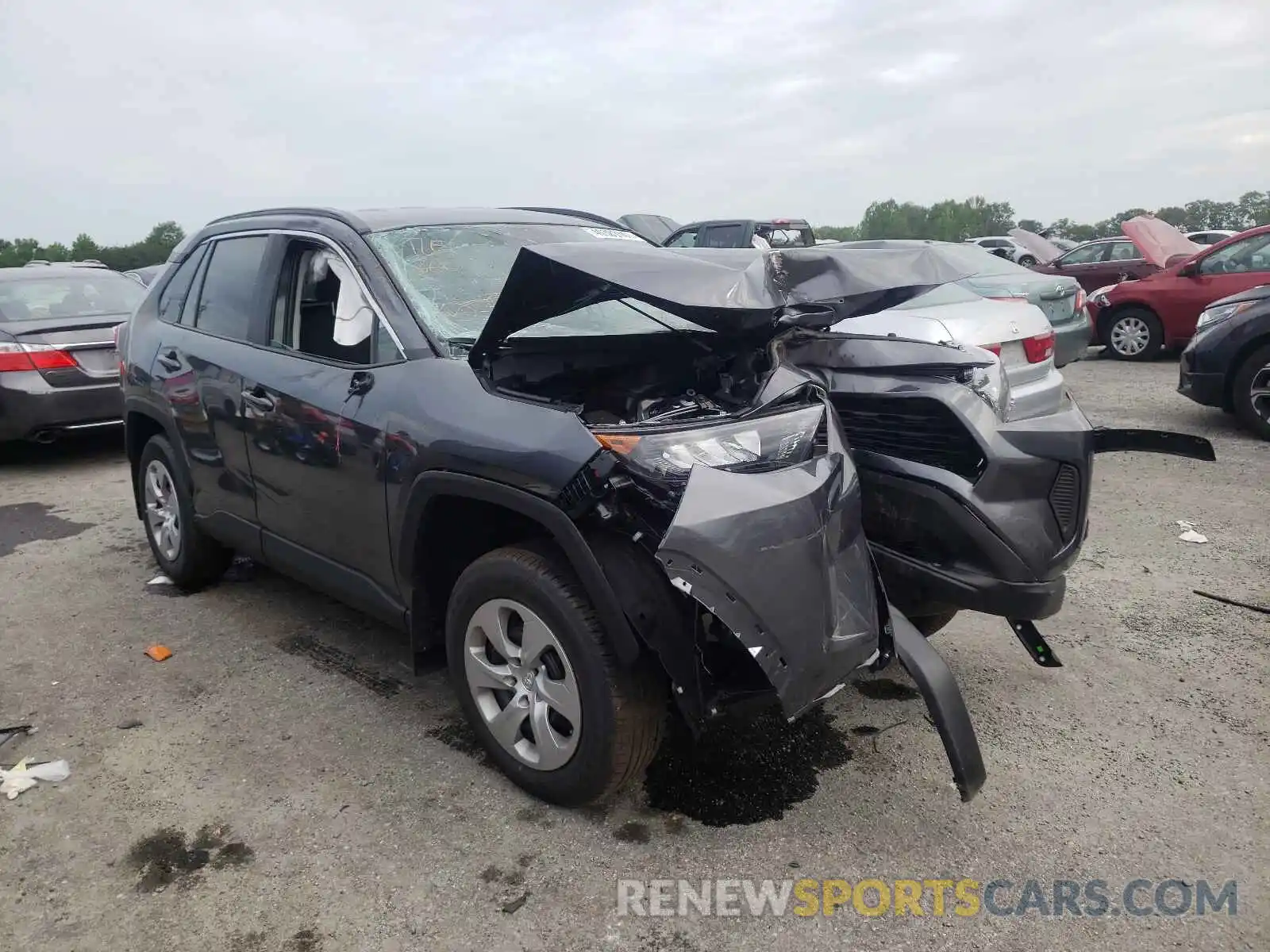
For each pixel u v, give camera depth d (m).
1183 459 7.17
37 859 2.72
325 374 3.43
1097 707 3.58
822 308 3.17
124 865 2.70
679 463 2.56
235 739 3.37
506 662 3.01
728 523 2.43
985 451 3.22
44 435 7.25
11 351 7.07
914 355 3.48
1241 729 3.41
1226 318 7.86
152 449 4.71
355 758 3.24
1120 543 5.39
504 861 2.70
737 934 2.43
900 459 3.38
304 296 3.70
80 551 5.48
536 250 2.58
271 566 3.97
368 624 4.38
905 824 2.88
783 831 2.85
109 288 8.66
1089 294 16.69
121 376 4.84
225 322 4.11
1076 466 3.32
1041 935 2.42
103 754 3.28
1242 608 4.46
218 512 4.21
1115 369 11.83
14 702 3.66
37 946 2.39
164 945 2.39
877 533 3.49
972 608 3.32
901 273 3.08
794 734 3.40
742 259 4.06
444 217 3.84
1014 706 3.60
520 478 2.66
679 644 2.53
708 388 3.44
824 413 2.99
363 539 3.32
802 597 2.54
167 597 4.73
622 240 4.28
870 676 3.75
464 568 3.22
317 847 2.76
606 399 3.33
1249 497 6.21
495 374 3.15
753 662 2.71
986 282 9.16
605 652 2.63
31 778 3.11
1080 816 2.91
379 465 3.13
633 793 3.04
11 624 4.42
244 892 2.58
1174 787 3.06
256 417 3.72
